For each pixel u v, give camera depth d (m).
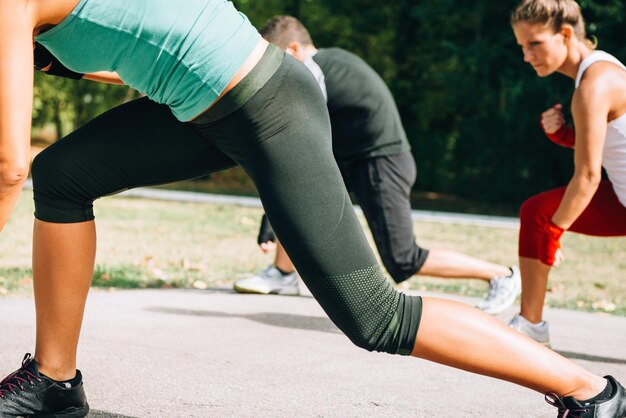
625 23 18.05
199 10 2.29
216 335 4.48
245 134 2.32
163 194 16.72
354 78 5.22
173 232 10.21
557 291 7.31
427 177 23.97
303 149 2.31
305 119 2.33
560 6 3.82
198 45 2.27
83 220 2.63
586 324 5.38
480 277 5.34
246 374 3.65
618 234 3.94
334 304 2.34
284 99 2.31
